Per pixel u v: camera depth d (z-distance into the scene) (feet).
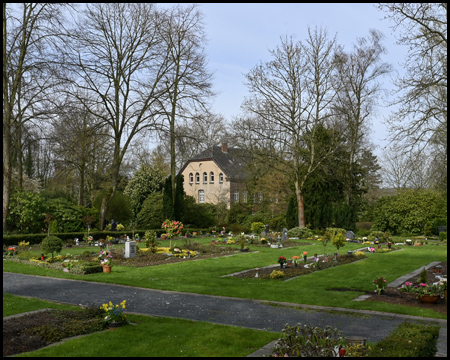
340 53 118.21
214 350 25.11
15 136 93.76
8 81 88.38
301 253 83.41
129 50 108.99
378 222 131.64
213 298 41.91
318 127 132.77
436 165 68.18
